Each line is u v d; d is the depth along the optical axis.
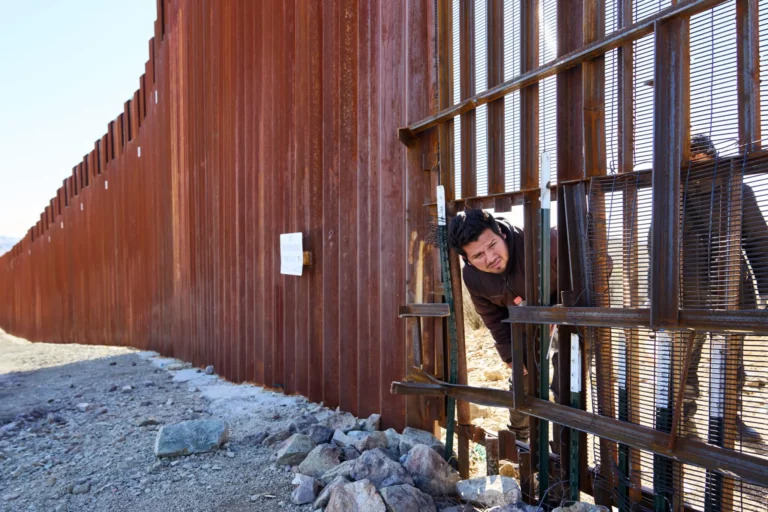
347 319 4.21
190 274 8.34
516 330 2.54
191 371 7.47
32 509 2.96
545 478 2.51
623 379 2.18
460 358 3.11
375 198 3.90
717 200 1.88
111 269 13.93
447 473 2.86
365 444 3.24
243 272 6.45
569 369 2.41
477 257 2.88
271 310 5.66
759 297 1.83
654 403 2.09
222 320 7.07
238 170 6.55
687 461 1.90
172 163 9.27
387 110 3.70
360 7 4.08
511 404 2.67
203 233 7.82
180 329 8.84
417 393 3.04
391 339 3.66
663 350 2.05
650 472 2.29
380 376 3.75
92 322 15.70
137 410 4.85
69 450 3.84
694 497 2.04
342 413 4.16
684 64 1.91
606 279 2.22
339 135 4.35
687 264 1.95
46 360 10.41
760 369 1.88
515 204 2.69
